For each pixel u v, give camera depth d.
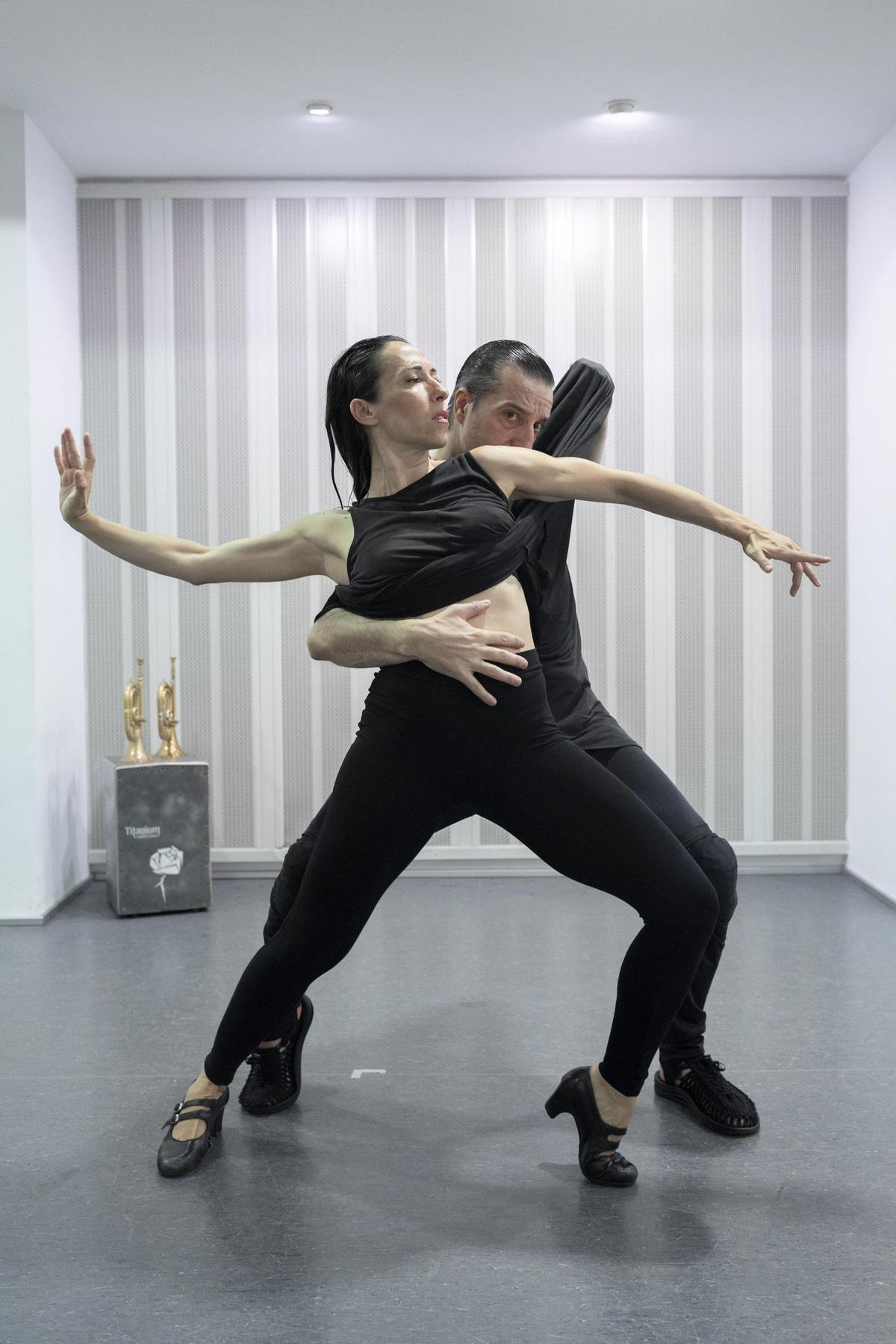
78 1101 2.78
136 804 4.68
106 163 5.09
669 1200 2.25
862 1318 1.84
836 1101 2.74
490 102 4.58
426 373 2.22
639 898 2.08
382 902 4.90
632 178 5.34
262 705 5.38
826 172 5.30
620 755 2.62
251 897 5.03
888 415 4.86
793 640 5.41
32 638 4.54
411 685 2.13
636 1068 2.24
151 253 5.30
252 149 4.98
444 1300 1.90
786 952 4.09
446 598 2.14
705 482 5.37
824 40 4.11
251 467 5.33
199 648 5.36
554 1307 1.88
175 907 4.73
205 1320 1.85
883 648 4.94
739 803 5.44
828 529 5.40
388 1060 3.04
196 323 5.31
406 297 5.34
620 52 4.19
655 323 5.35
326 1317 1.85
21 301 4.50
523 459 2.19
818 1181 2.33
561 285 5.34
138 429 5.32
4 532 4.53
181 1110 2.45
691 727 5.42
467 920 4.59
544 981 3.76
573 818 2.09
